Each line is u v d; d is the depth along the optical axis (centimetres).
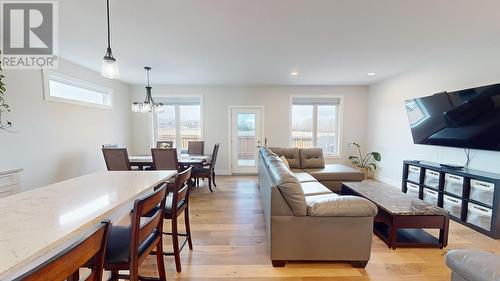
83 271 143
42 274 60
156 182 176
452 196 307
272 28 255
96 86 456
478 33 265
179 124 602
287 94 593
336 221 199
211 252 228
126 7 209
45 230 94
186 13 221
